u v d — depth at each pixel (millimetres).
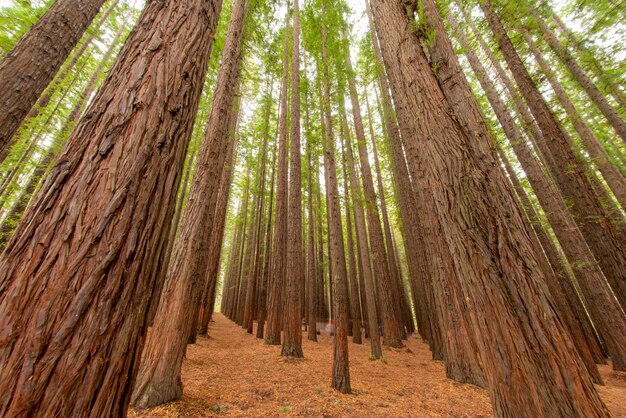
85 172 1101
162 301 4523
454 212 2076
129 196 1135
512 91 8852
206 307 10789
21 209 7648
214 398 4336
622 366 6301
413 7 3035
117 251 1051
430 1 2938
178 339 4254
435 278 6824
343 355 5203
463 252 1996
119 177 1135
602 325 6629
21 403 771
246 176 19719
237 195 20109
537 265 1828
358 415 4086
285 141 10516
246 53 7527
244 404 4234
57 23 3586
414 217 9609
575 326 6754
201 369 5805
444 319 6562
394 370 6945
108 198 1084
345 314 5461
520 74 6652
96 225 1031
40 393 806
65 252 966
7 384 781
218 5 2117
